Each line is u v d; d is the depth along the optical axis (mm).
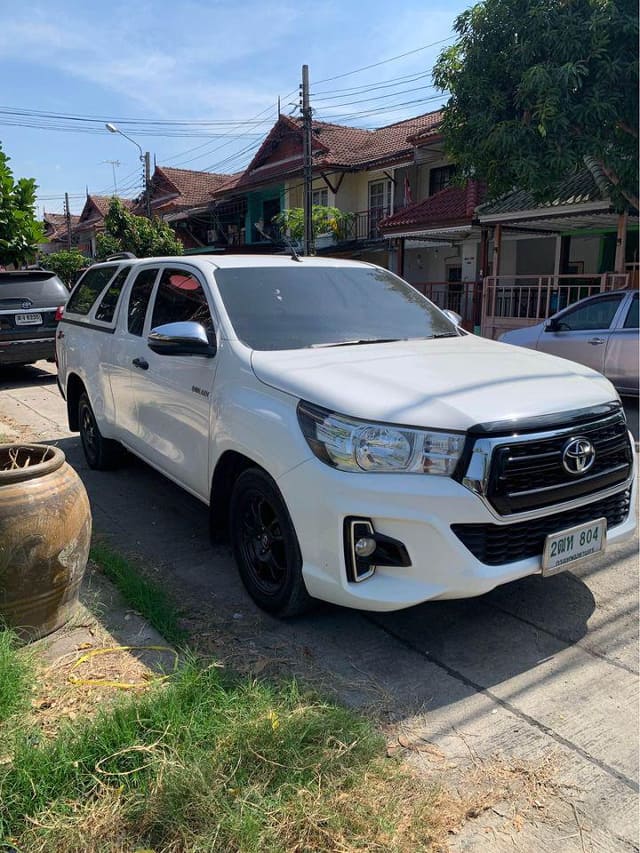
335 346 3908
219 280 4223
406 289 4891
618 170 10219
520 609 3678
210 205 31859
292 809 2193
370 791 2326
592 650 3281
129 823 2127
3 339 10539
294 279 4430
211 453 3850
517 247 19500
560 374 3561
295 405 3219
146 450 4891
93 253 46250
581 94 9953
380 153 24297
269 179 26750
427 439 2918
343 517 2963
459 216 15992
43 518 3004
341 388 3146
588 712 2828
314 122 26391
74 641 3172
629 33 9367
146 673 2908
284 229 24625
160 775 2232
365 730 2570
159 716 2471
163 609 3447
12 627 3047
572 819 2289
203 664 2980
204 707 2586
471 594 2986
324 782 2318
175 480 4473
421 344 4039
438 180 21969
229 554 4391
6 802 2150
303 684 2930
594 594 3838
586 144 9953
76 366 6215
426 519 2895
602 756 2578
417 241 20750
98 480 5957
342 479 2961
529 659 3215
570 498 3164
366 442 2936
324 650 3268
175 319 4492
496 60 10438
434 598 2980
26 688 2707
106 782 2262
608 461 3371
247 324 3941
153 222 30219
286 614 3426
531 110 10266
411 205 21078
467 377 3344
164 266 4949
